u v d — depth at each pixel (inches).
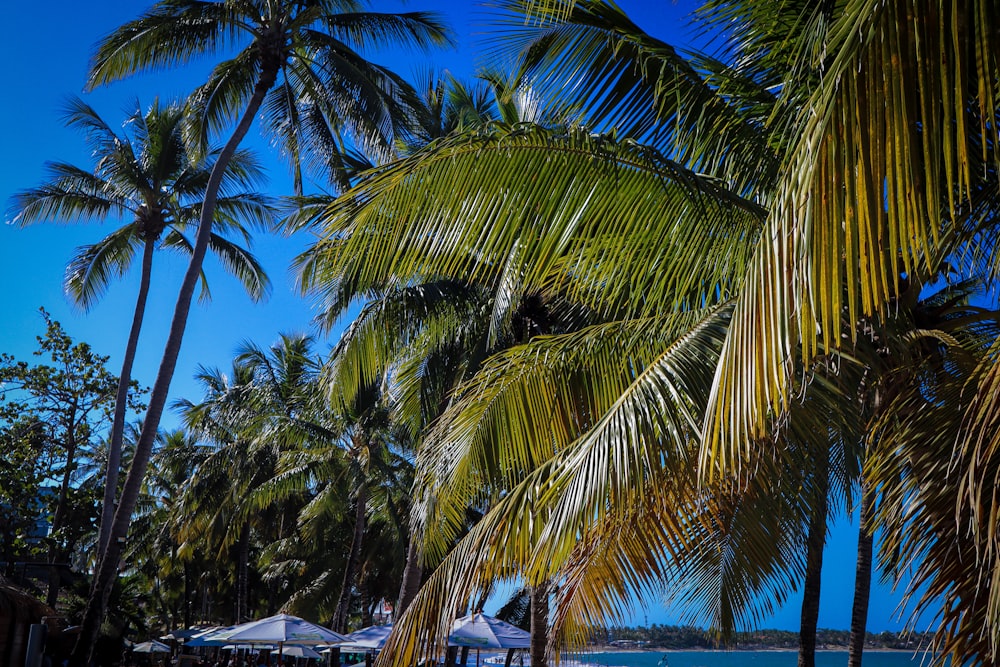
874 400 204.2
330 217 173.8
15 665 519.2
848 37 83.0
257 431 1170.0
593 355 237.6
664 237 186.2
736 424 92.4
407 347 585.6
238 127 653.3
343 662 1445.6
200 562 1674.5
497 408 242.8
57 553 1013.2
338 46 673.0
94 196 928.9
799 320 82.9
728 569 223.3
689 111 212.5
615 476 174.4
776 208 88.7
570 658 226.4
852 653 451.8
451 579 204.8
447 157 169.6
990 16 86.4
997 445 125.6
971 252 188.4
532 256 190.5
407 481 1068.5
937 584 153.3
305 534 1218.0
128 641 1210.6
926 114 82.0
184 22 668.7
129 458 1579.7
